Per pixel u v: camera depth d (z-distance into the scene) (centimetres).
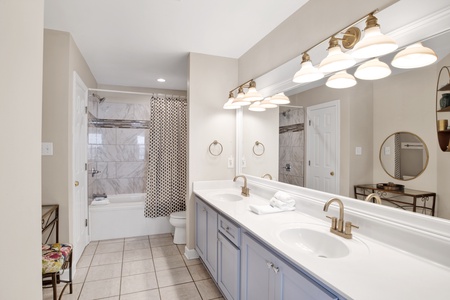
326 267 100
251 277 150
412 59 114
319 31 169
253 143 262
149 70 341
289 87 201
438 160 106
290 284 112
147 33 233
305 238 148
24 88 69
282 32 212
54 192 225
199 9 193
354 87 144
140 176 439
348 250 120
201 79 280
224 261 191
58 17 204
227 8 192
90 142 354
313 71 147
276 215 175
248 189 247
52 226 223
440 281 90
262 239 132
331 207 157
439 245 103
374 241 127
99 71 345
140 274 244
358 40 138
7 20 59
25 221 70
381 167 130
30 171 73
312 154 178
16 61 64
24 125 69
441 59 104
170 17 205
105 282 229
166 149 355
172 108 358
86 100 311
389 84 126
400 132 121
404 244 115
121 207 345
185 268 256
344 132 151
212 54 283
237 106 251
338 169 155
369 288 85
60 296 188
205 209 238
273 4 186
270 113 232
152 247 312
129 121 432
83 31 228
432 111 108
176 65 321
